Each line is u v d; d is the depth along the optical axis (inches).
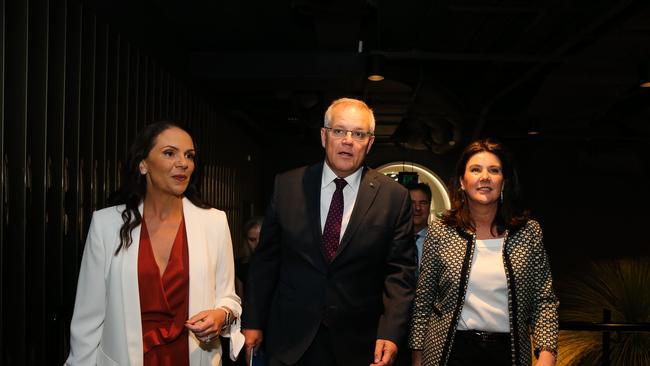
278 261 86.7
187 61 221.5
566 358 166.1
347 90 251.8
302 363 81.0
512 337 81.1
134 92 154.1
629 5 169.3
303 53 227.0
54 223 108.6
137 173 75.4
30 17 101.7
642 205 395.9
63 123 111.1
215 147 258.7
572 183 399.9
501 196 87.8
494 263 83.9
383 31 210.4
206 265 75.2
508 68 243.3
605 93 246.1
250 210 358.0
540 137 346.6
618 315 169.6
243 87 242.2
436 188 416.8
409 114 309.4
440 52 226.7
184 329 74.0
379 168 415.8
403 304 80.0
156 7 179.3
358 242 80.6
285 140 392.5
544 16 179.9
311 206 83.2
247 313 85.0
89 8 125.1
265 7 184.1
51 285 107.0
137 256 72.2
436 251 87.9
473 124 318.0
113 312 70.7
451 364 82.4
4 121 93.0
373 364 75.7
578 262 394.9
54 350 102.3
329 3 169.8
